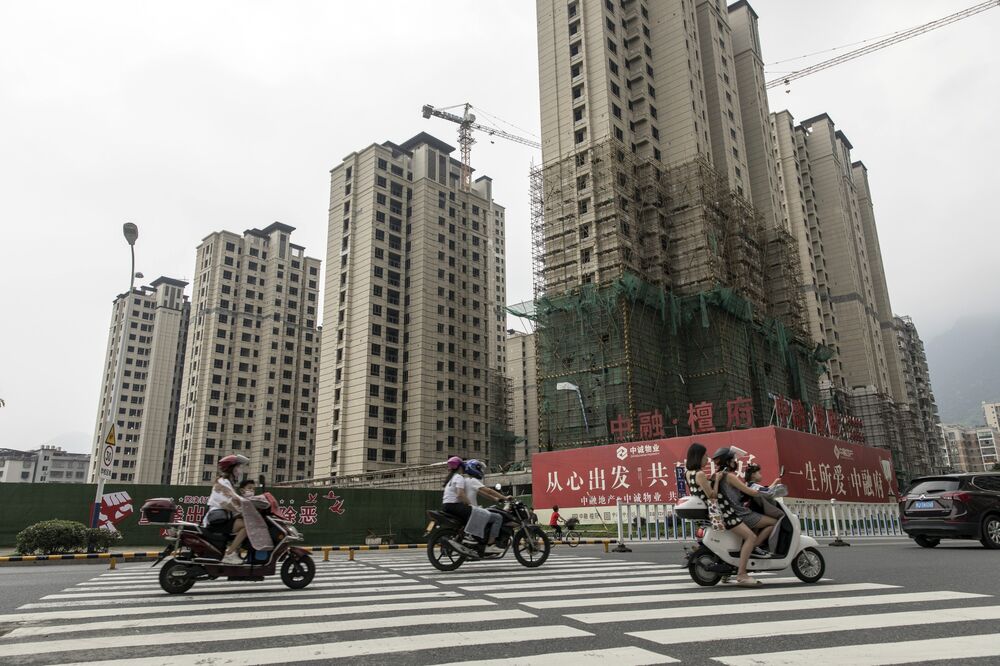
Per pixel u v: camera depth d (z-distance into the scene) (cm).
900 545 1418
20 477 14612
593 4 5719
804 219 8738
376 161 7950
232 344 9844
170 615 541
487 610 544
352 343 7381
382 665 355
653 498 3238
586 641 410
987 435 17850
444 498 948
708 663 349
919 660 347
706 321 4962
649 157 5619
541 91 5916
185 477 9212
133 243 2152
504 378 11206
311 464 9981
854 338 8538
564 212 5412
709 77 6456
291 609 566
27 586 832
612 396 4700
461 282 8231
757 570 673
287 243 10625
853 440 5103
